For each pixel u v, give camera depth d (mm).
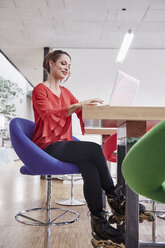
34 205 2939
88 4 4879
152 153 674
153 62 6500
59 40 6359
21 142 1348
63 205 3029
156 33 5906
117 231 1354
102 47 6590
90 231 2074
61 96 1831
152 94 6426
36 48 6957
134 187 799
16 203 3031
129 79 1575
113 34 6016
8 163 9453
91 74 6520
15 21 5508
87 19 5410
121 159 1435
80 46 6586
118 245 1336
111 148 2492
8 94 8461
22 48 7000
